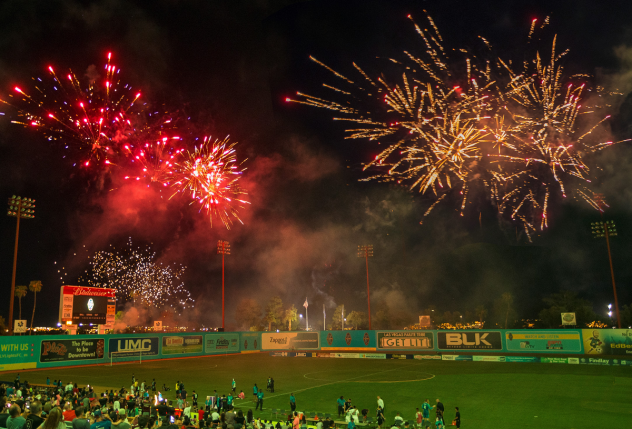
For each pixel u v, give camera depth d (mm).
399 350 84500
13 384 38031
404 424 28984
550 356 73062
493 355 76875
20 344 61469
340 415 34031
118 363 72500
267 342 94562
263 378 54031
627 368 59719
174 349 82250
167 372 60125
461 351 79938
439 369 62156
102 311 82625
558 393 41531
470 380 50719
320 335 91375
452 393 42438
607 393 41344
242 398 41125
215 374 58000
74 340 67938
